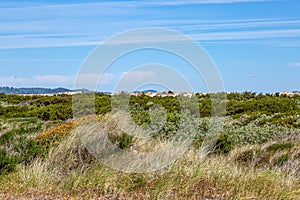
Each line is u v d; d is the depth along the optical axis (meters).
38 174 7.41
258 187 6.93
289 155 9.26
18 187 6.91
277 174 7.75
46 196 6.45
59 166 7.81
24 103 27.44
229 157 9.33
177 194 6.65
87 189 6.92
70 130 9.17
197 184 6.96
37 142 9.04
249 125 13.48
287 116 15.92
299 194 6.93
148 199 6.46
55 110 19.84
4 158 8.00
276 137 12.12
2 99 30.30
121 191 6.77
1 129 12.15
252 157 9.21
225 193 6.61
